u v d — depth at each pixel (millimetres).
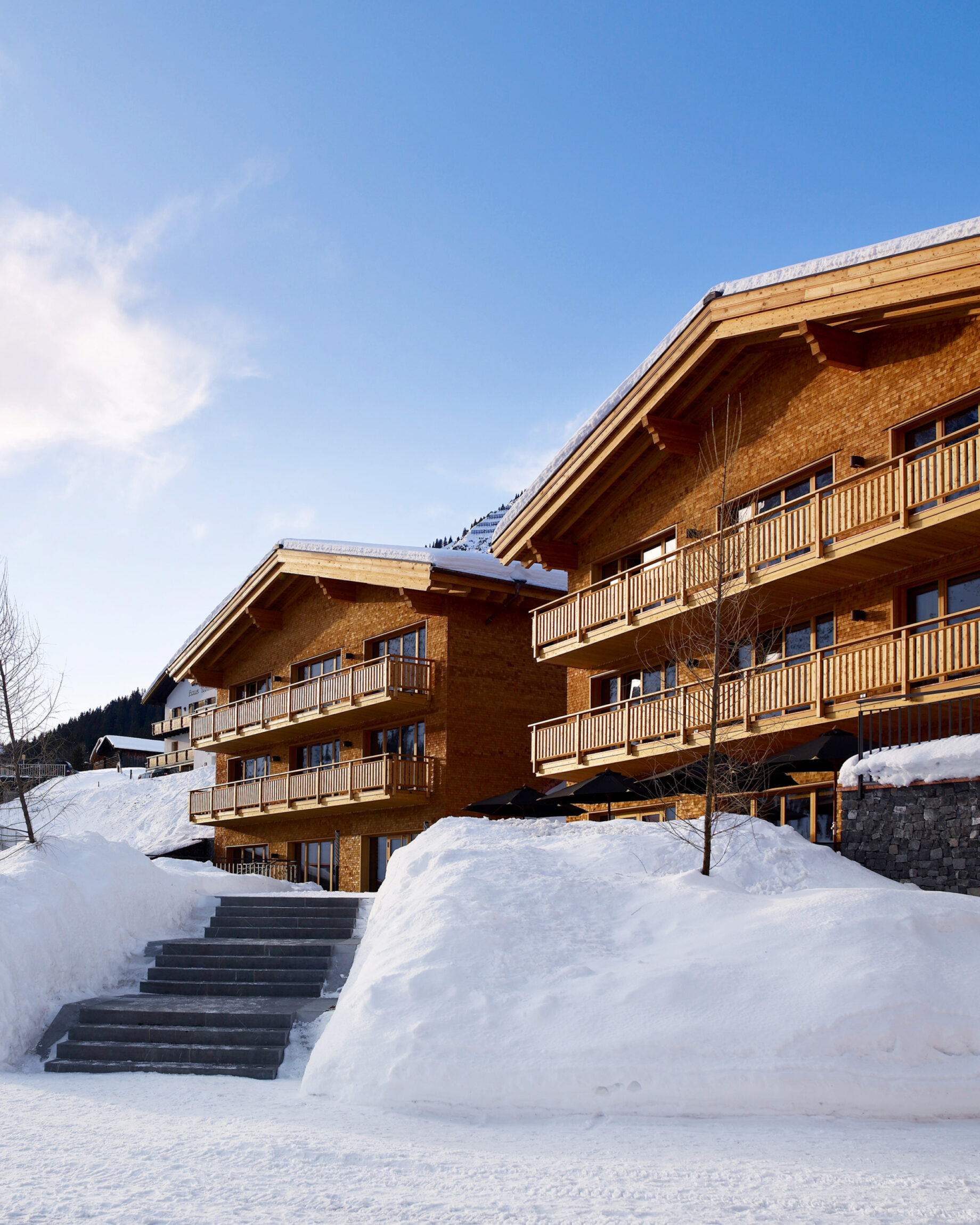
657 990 8820
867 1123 7707
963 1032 8336
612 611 21812
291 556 30859
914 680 15641
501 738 27250
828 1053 8125
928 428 16719
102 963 13406
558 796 20625
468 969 9484
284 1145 6809
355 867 29797
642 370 20453
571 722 23719
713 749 12453
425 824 26906
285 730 32281
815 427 18531
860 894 10047
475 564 26281
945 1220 5188
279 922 15344
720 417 20688
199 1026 11289
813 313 16969
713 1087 7969
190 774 60125
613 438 21859
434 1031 8727
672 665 22359
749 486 19812
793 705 17688
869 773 13508
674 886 10984
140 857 15859
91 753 104188
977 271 14461
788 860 12727
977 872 11914
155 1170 6098
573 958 9719
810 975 8852
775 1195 5676
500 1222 5109
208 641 36750
